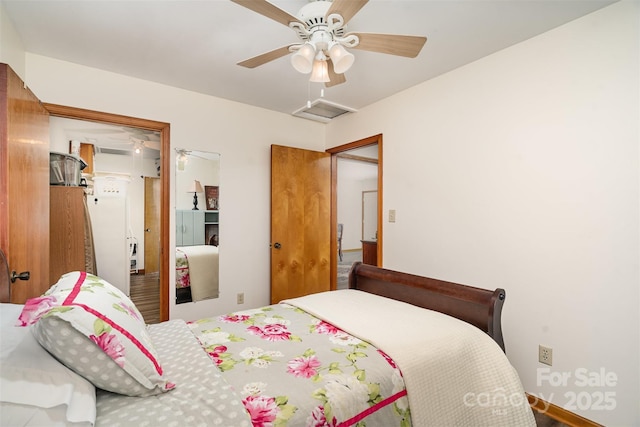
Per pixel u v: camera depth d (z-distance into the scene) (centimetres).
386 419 106
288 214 337
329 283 373
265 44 207
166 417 82
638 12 157
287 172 336
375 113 311
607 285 167
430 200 259
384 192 300
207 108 294
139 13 174
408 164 278
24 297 161
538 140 194
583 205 175
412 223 274
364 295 202
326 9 145
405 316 159
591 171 173
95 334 86
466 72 234
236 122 312
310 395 96
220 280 302
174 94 276
